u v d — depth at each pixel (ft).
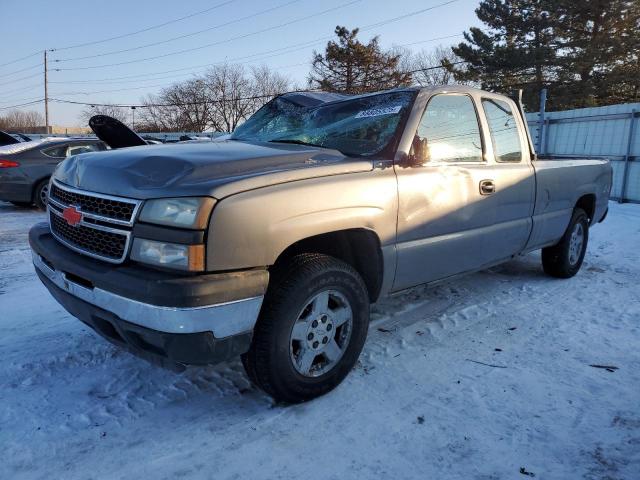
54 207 10.28
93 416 9.16
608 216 32.07
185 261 7.80
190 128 207.00
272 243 8.46
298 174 9.14
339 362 10.00
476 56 107.24
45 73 192.24
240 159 9.25
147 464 7.92
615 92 98.63
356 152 11.18
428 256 11.55
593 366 11.35
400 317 14.02
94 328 9.35
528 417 9.35
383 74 147.64
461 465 8.04
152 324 7.79
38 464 7.88
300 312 9.09
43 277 10.21
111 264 8.57
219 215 7.90
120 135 14.46
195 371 10.87
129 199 8.34
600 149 40.29
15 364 10.96
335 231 9.94
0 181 30.40
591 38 98.12
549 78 102.37
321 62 149.28
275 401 9.73
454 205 11.94
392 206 10.45
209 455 8.16
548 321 13.98
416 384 10.46
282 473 7.80
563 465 8.07
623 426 9.09
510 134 14.66
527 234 14.98
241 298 8.10
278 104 15.02
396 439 8.65
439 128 12.10
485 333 13.09
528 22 102.63
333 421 9.12
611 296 16.19
